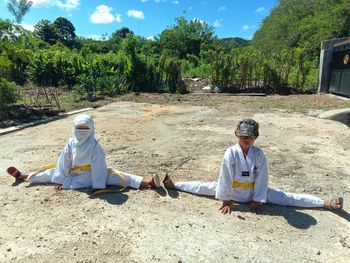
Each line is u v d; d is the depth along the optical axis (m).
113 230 3.96
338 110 11.09
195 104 13.33
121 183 5.04
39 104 11.95
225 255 3.55
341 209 4.54
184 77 22.98
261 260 3.48
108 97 15.04
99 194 4.82
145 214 4.32
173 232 3.94
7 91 10.25
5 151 6.91
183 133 8.48
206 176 5.65
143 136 8.16
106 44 42.66
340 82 15.66
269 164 6.27
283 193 4.62
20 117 10.07
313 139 8.02
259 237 3.87
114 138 7.93
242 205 4.55
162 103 13.60
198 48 43.53
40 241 3.75
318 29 36.41
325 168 6.12
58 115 10.64
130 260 3.45
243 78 18.30
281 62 18.59
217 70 18.44
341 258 3.55
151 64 18.28
